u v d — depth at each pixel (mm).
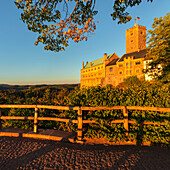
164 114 4121
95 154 3252
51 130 5051
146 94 4426
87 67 65375
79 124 4219
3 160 2898
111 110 4379
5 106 4766
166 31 19219
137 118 4266
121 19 3961
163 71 17797
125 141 4230
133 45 51156
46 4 3811
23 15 3834
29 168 2627
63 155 3158
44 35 4184
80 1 3746
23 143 3869
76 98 4777
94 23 4098
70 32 3924
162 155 3279
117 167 2688
